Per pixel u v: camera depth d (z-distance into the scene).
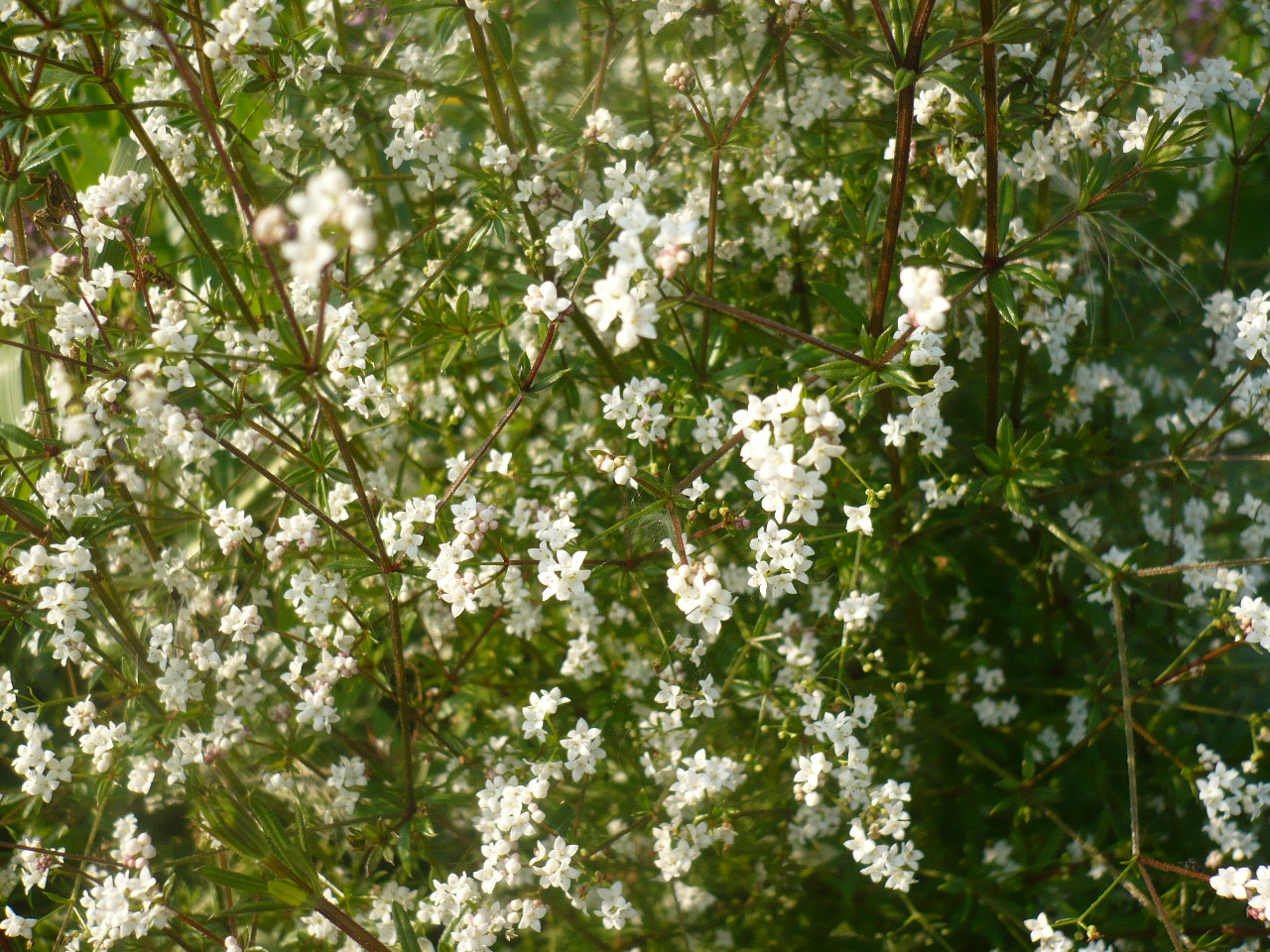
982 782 0.25
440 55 0.23
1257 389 0.23
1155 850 0.24
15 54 0.20
